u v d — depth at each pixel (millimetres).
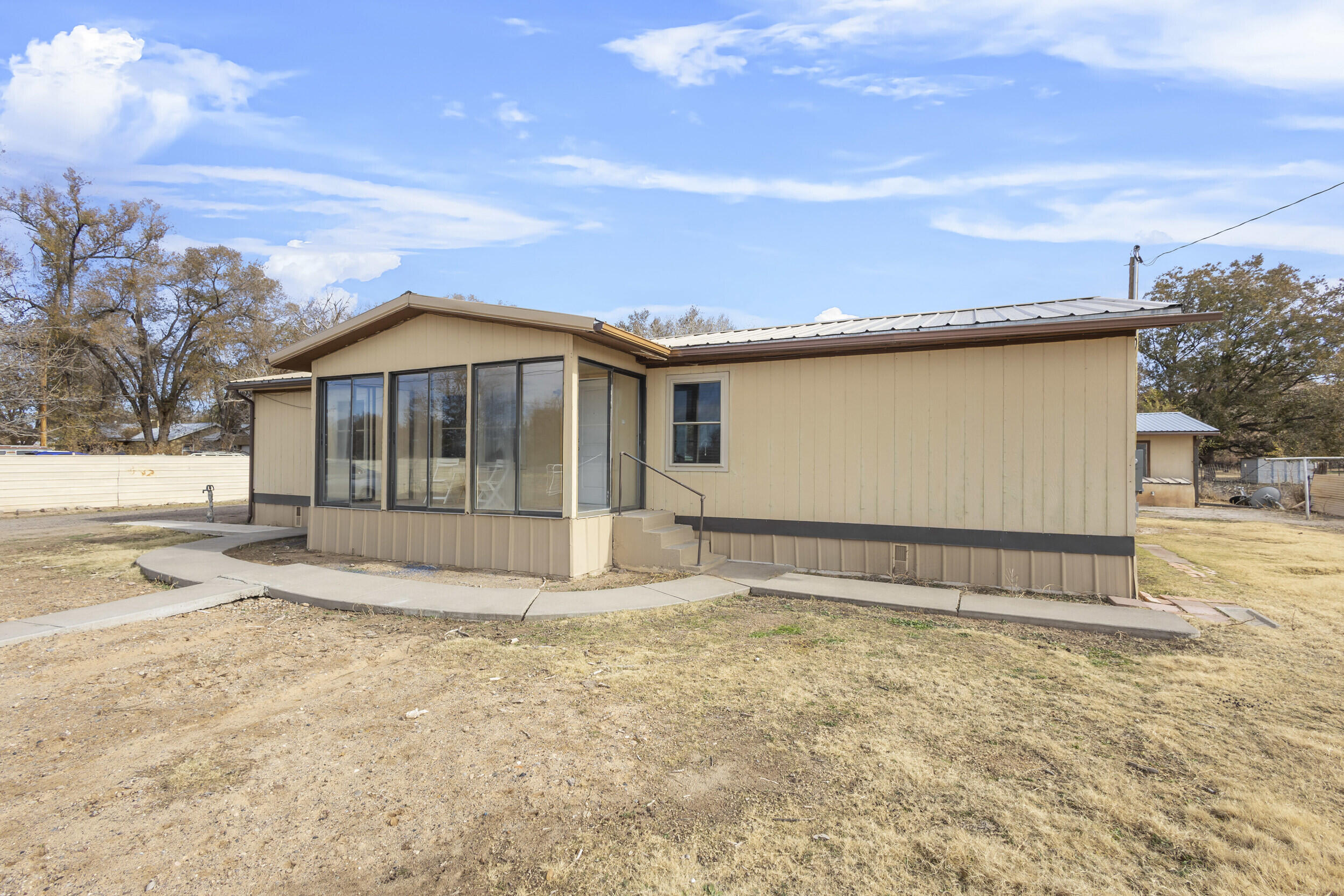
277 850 2547
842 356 8055
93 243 28984
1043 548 7004
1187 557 9773
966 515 7371
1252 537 12188
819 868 2389
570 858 2469
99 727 3730
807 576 7762
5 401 23516
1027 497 7094
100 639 5449
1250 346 29312
